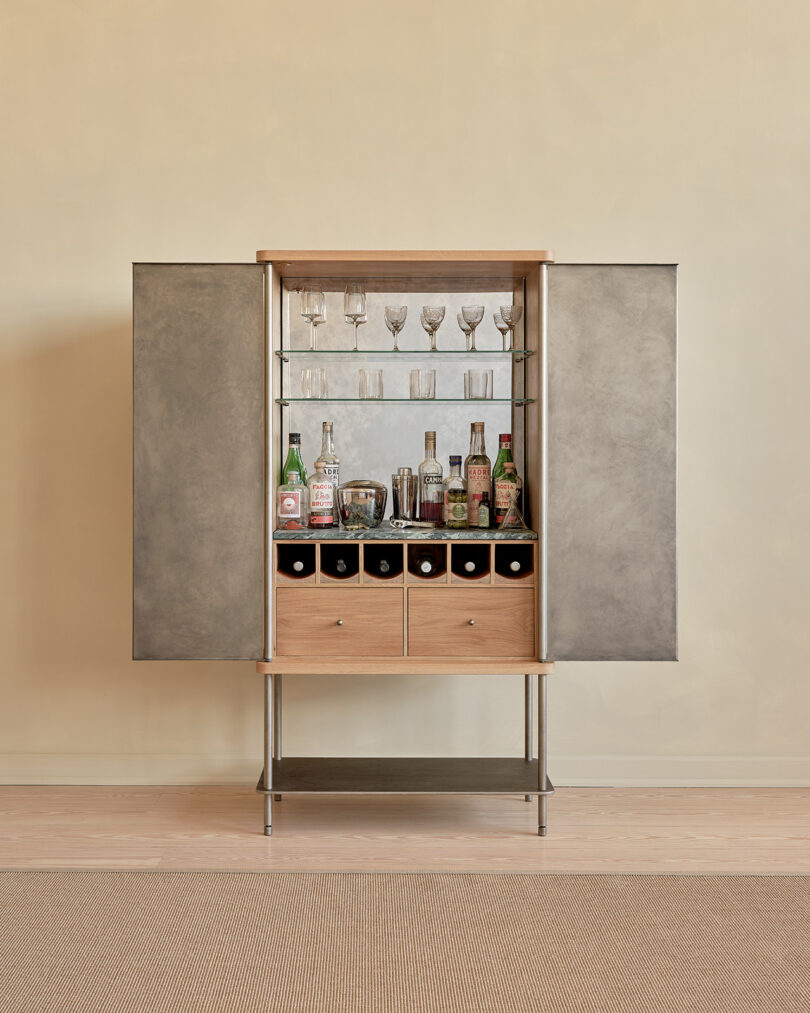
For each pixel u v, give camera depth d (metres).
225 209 3.20
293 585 2.79
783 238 3.21
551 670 2.75
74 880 2.48
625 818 2.94
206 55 3.19
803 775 3.26
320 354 3.07
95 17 3.18
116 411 3.21
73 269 3.20
